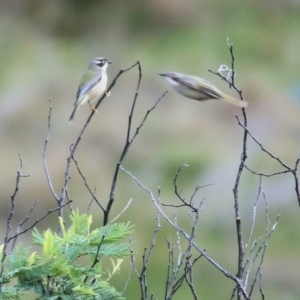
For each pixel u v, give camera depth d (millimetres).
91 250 4344
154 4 27688
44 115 20594
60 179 17344
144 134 19875
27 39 26266
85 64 24781
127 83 22219
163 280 13594
